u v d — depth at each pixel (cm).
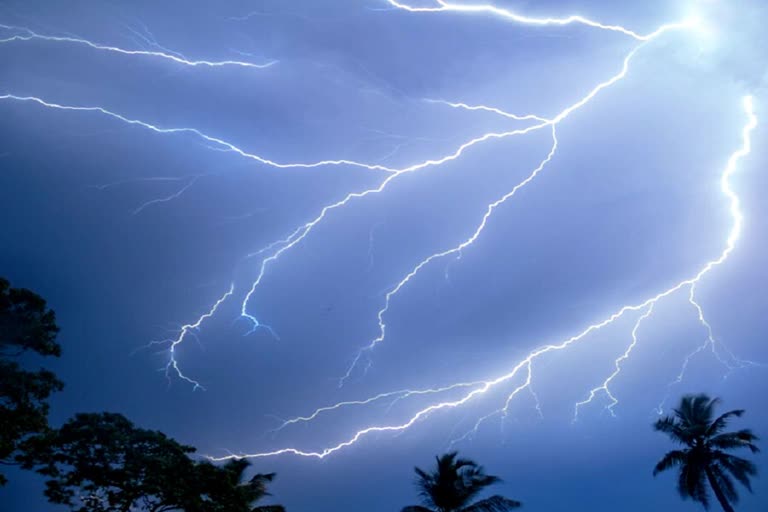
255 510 2042
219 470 1873
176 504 1777
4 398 1486
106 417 1828
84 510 1714
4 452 1428
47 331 1598
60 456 1709
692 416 2433
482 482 2156
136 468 1739
